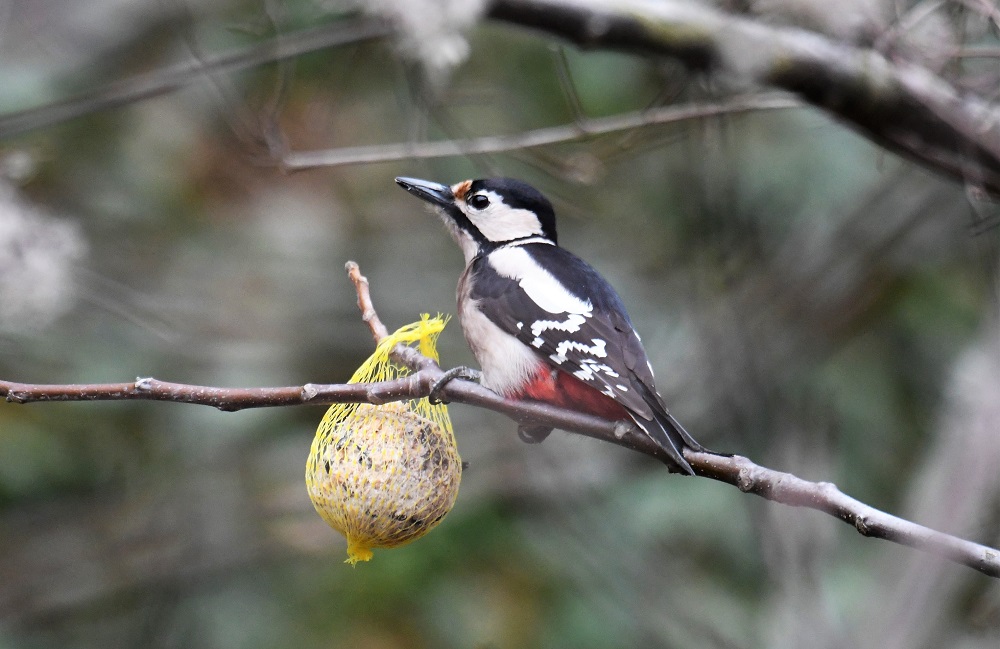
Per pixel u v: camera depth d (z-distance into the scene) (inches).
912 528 214.5
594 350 292.5
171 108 466.0
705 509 457.1
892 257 454.3
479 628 452.4
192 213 483.8
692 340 438.9
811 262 448.5
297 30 408.5
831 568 414.9
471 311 315.3
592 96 459.5
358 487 277.0
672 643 447.5
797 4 296.8
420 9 294.5
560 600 459.5
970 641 374.3
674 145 454.3
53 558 466.0
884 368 463.5
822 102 294.7
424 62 315.3
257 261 494.3
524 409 288.2
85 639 465.4
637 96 461.4
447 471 282.8
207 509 472.4
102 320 451.5
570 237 489.7
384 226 518.9
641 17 285.3
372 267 518.0
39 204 421.7
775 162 450.3
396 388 268.1
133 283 471.5
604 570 462.0
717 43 286.0
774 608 402.6
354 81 454.3
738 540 454.9
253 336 489.7
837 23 294.2
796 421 419.5
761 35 286.7
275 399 258.2
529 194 369.4
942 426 404.5
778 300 444.8
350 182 507.5
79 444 463.8
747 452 413.7
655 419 266.8
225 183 485.7
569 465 474.0
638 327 477.4
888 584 395.2
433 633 452.1
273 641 459.5
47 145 430.0
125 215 464.8
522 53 463.5
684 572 457.1
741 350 417.1
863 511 220.1
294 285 501.7
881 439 456.1
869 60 290.7
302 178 500.1
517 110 462.9
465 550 466.0
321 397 261.3
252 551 473.4
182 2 384.5
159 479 471.5
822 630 382.0
